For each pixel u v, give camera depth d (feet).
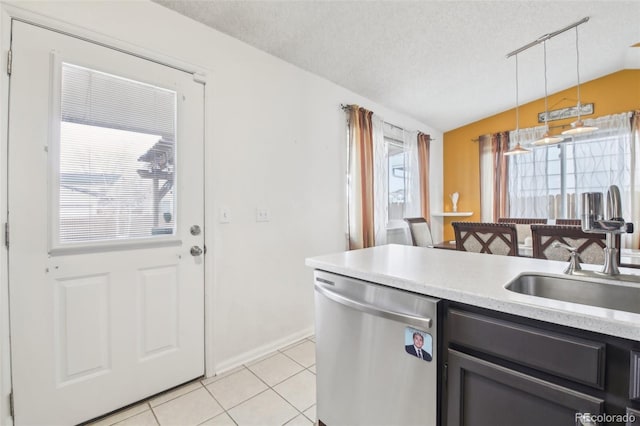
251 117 7.36
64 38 4.79
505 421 2.80
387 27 7.49
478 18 7.75
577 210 12.73
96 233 5.10
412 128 14.32
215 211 6.63
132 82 5.49
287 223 8.20
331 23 7.02
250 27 6.76
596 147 12.35
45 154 4.63
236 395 5.77
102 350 5.16
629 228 3.38
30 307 4.51
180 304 6.07
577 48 9.83
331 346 4.37
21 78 4.43
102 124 5.16
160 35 5.82
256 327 7.40
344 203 10.04
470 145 15.87
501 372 2.77
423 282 3.36
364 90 10.59
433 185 16.03
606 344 2.28
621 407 2.21
